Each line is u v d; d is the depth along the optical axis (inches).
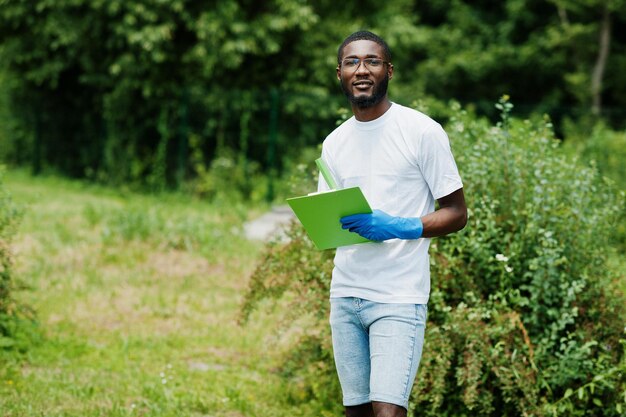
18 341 234.5
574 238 193.8
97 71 668.1
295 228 209.0
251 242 432.1
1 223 238.1
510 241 195.2
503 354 182.2
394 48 754.8
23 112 735.1
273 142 620.7
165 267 365.4
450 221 129.7
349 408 136.3
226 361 245.4
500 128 210.7
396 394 127.1
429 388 183.0
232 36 636.1
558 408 179.2
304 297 200.1
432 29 1024.2
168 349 252.2
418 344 130.7
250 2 647.1
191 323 283.3
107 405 200.8
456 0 1031.6
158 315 290.5
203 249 394.9
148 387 213.2
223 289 333.4
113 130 678.5
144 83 644.7
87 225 444.5
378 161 132.6
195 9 631.2
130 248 392.5
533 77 987.3
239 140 671.1
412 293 130.3
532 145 208.2
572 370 178.4
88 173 684.1
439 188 130.1
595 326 186.4
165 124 653.9
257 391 217.9
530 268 183.3
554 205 194.5
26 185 657.0
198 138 663.1
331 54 676.1
